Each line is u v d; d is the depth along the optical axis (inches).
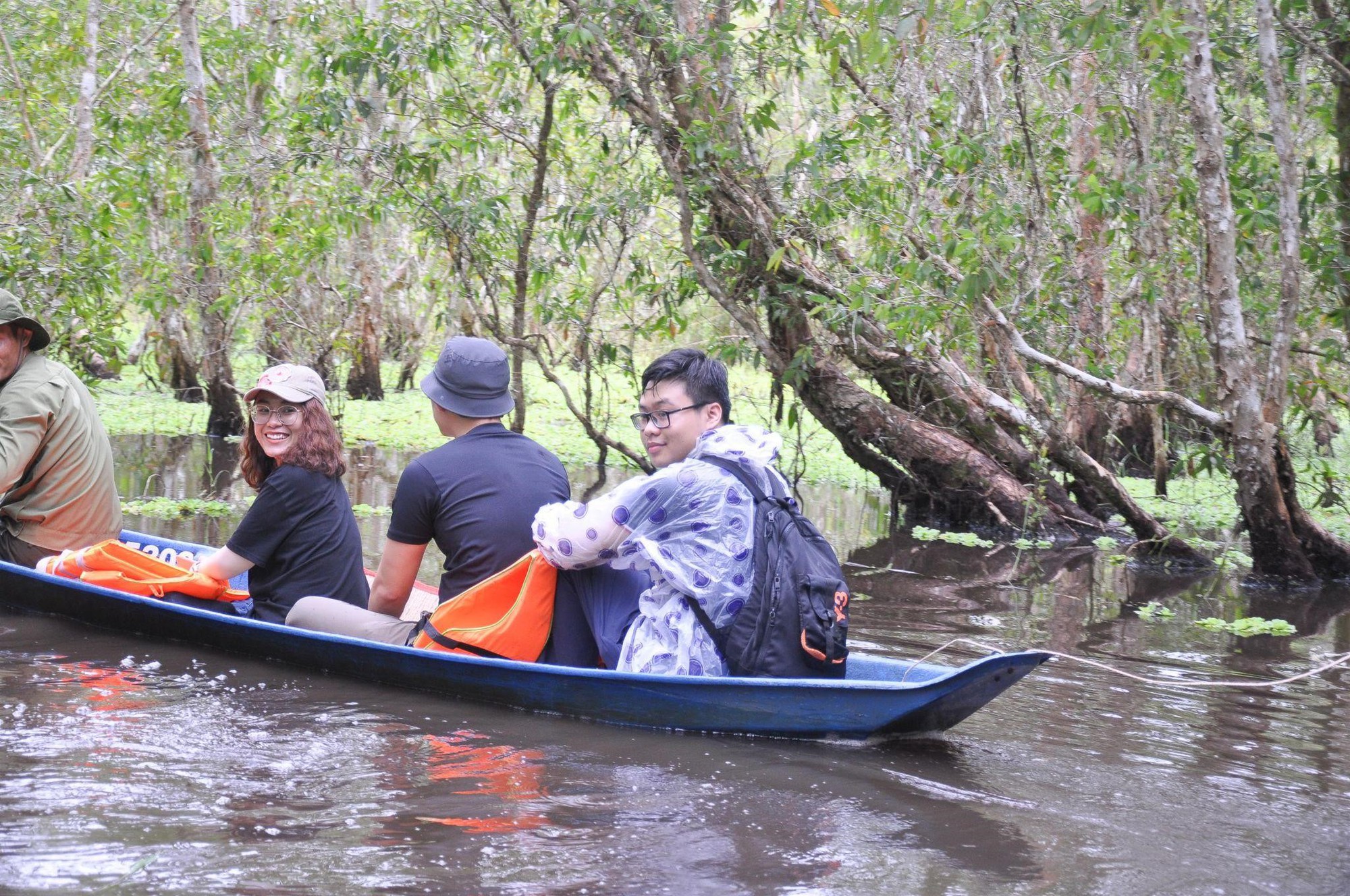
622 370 412.5
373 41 342.3
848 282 318.0
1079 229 386.9
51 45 456.8
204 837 107.2
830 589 143.3
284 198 424.8
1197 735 152.3
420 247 488.1
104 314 360.5
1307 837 117.1
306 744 135.1
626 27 314.8
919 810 120.5
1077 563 302.7
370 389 628.1
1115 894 101.7
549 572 153.6
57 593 189.0
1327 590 276.7
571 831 111.6
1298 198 289.9
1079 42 271.4
